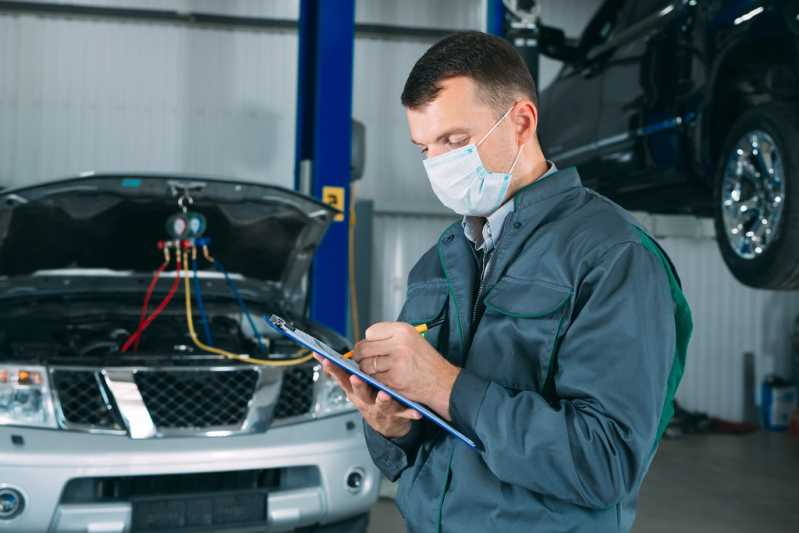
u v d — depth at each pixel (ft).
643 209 15.24
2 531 7.07
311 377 8.54
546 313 2.75
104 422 7.63
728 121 10.92
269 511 7.79
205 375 8.14
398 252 24.90
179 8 23.79
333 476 8.07
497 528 2.82
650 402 2.57
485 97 2.91
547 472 2.56
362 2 25.00
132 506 7.34
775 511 13.55
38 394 7.48
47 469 7.16
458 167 2.97
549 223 2.93
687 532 12.05
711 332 25.61
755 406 25.34
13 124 23.08
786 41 9.29
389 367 2.73
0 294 9.65
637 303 2.63
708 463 18.15
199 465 7.59
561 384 2.67
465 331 3.08
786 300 25.89
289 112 24.58
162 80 23.93
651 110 12.07
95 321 9.97
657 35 11.93
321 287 13.87
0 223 8.58
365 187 24.91
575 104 14.49
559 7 25.77
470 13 25.49
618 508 2.83
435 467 3.06
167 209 9.39
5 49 23.06
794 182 9.20
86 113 23.48
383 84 25.14
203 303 10.44
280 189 8.91
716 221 10.77
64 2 23.17
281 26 24.43
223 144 24.25
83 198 8.77
